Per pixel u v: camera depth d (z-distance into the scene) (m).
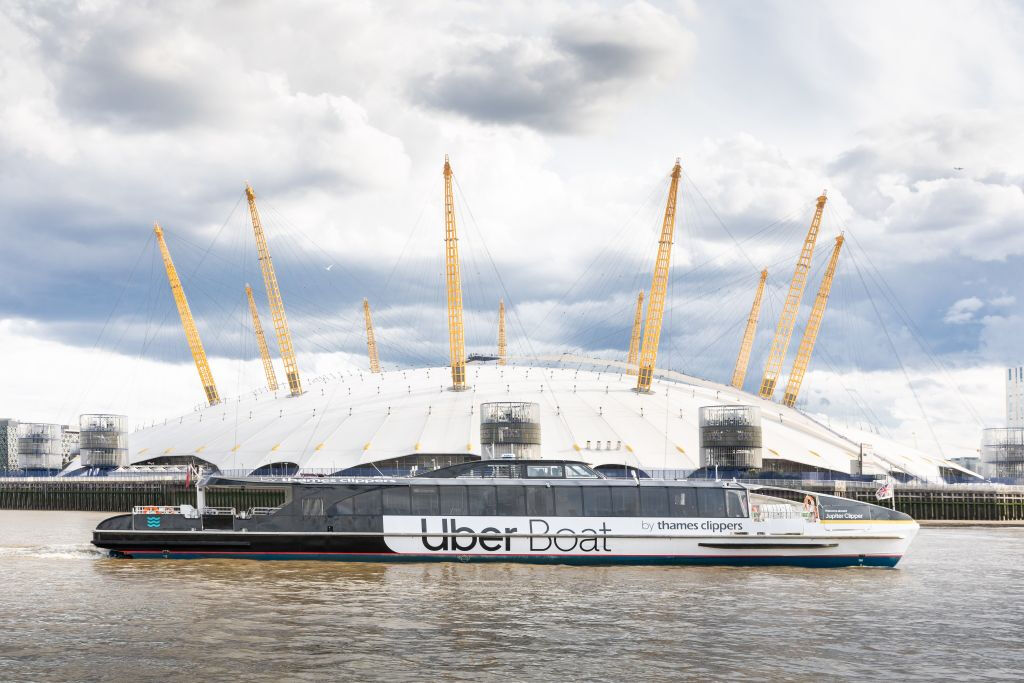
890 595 62.78
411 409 167.50
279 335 198.38
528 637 48.22
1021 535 124.19
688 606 57.31
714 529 76.38
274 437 167.62
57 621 51.28
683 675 41.72
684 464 151.62
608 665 43.09
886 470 165.88
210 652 44.62
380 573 69.25
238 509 119.81
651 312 176.50
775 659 44.59
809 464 159.25
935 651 46.72
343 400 181.25
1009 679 41.97
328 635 48.22
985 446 190.00
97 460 188.12
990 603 60.12
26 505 188.00
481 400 169.38
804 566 76.69
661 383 189.88
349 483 76.31
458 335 176.38
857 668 43.34
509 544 75.75
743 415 148.62
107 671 41.44
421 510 75.94
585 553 75.75
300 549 75.75
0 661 43.00
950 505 161.25
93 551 84.06
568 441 154.75
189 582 64.50
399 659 43.72
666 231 174.75
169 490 173.38
